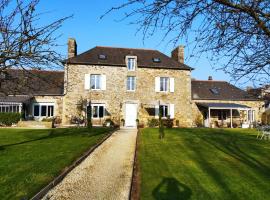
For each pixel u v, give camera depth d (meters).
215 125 38.31
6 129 27.05
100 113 34.84
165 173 11.65
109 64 35.00
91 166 13.06
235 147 17.61
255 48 5.32
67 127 30.52
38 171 11.52
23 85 13.42
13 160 13.40
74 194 9.48
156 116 35.78
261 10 4.52
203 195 9.17
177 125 36.12
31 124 31.12
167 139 20.86
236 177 11.06
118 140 20.73
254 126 36.31
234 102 38.91
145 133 24.58
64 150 15.95
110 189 9.98
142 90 35.69
